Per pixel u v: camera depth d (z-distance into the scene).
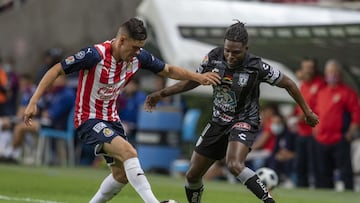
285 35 44.94
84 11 71.81
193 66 46.09
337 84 41.78
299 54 47.56
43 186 36.69
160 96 24.48
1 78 57.28
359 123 41.69
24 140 56.06
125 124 51.62
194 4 47.59
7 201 29.27
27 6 73.12
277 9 47.25
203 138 23.92
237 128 23.23
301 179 43.88
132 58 22.25
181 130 51.97
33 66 72.69
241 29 22.94
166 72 23.05
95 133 21.72
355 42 44.06
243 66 23.20
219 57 23.58
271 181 30.42
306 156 43.38
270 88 48.66
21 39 73.19
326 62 47.84
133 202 29.62
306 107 24.11
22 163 56.22
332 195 37.62
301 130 43.09
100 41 71.00
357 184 47.34
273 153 46.44
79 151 55.28
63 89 53.06
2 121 56.84
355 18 45.81
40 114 55.00
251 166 47.47
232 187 40.72
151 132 51.09
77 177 43.78
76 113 22.28
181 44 46.44
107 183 22.45
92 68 21.83
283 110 58.00
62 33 72.56
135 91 52.16
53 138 54.53
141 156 51.09
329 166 42.44
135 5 69.50
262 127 50.12
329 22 45.47
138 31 21.52
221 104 23.59
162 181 43.50
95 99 22.08
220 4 47.81
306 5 48.12
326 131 41.81
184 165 48.75
